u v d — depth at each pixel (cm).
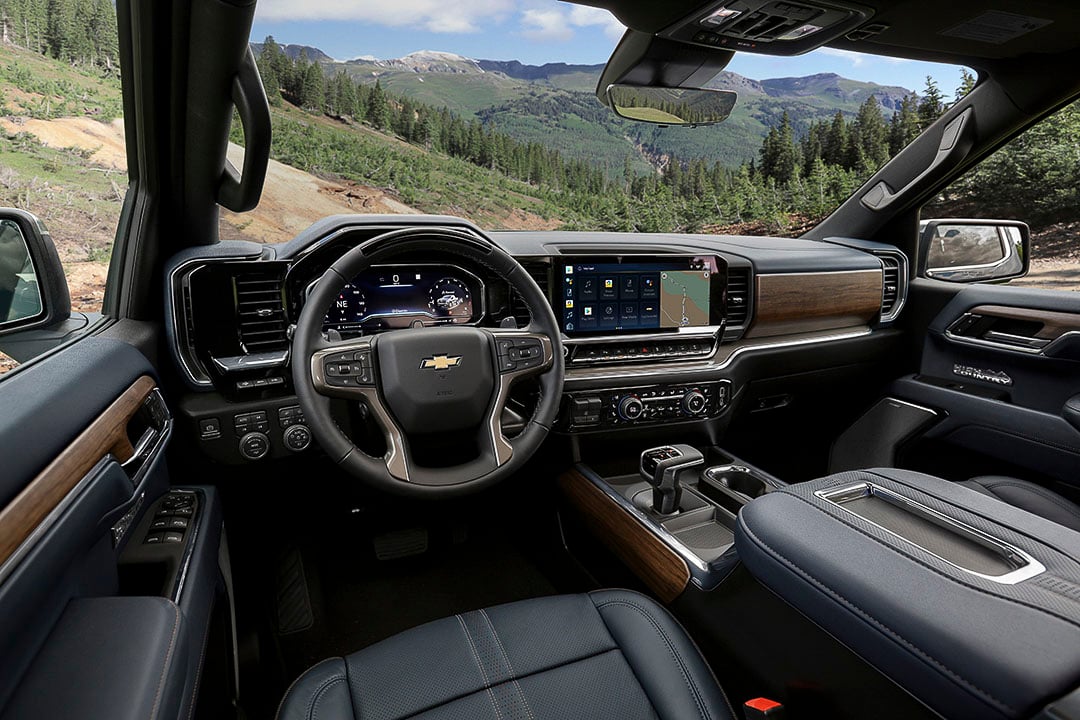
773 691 113
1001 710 71
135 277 157
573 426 199
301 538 218
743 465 204
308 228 182
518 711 100
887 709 89
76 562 89
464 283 184
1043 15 159
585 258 196
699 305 208
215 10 116
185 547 121
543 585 219
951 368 239
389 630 196
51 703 69
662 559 152
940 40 176
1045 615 77
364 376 139
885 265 249
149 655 79
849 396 265
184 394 165
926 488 117
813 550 98
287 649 184
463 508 225
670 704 102
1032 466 207
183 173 152
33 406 91
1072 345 195
